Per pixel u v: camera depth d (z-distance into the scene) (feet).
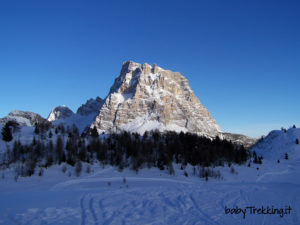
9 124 551.18
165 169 401.29
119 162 402.31
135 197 147.74
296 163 561.84
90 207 121.39
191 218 104.83
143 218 103.55
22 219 100.78
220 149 522.47
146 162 418.10
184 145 530.27
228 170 426.10
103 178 327.26
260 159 542.57
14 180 290.97
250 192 170.81
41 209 116.57
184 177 366.63
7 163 350.43
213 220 102.83
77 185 282.77
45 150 407.64
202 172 374.43
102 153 423.64
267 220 104.58
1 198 152.76
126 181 314.55
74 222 97.45
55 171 343.05
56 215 106.63
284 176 425.69
